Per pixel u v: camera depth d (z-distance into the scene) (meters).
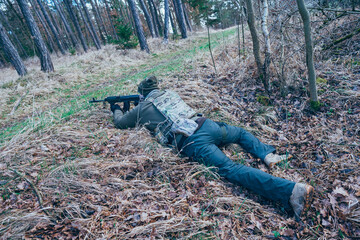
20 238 1.59
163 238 1.61
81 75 7.90
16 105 5.59
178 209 1.87
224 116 3.21
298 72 3.82
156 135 2.48
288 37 3.89
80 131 2.87
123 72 8.27
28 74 8.03
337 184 2.03
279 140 2.76
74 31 31.47
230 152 2.58
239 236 1.68
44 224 1.69
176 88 3.86
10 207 1.85
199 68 4.77
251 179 1.96
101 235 1.63
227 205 1.95
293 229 1.75
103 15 33.38
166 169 2.26
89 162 2.25
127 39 12.09
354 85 3.27
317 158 2.38
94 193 1.98
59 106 4.82
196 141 2.20
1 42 7.77
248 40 6.15
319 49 4.30
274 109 3.28
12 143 2.64
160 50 13.19
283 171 2.30
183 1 22.03
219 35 13.06
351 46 4.14
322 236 1.66
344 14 4.18
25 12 7.66
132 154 2.41
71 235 1.63
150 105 2.52
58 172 2.16
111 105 3.10
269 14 4.03
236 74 4.18
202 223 1.75
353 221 1.72
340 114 2.90
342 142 2.50
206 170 2.19
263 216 1.87
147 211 1.82
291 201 1.79
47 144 2.59
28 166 2.27
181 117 2.32
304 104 3.18
